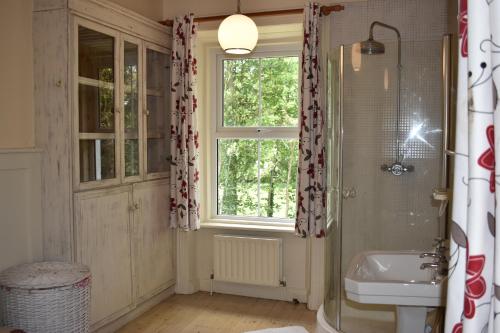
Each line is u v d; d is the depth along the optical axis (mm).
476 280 685
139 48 3041
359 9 3029
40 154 2480
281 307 3355
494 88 654
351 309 2594
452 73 2604
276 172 3625
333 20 3080
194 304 3400
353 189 2766
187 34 3266
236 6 3346
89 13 2537
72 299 2174
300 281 3453
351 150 2785
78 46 2498
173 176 3385
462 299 747
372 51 2758
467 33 711
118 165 2850
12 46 2346
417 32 2928
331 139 2807
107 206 2766
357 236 2748
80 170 2551
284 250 3484
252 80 3645
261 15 3242
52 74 2438
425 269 2014
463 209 746
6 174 2295
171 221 3422
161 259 3398
